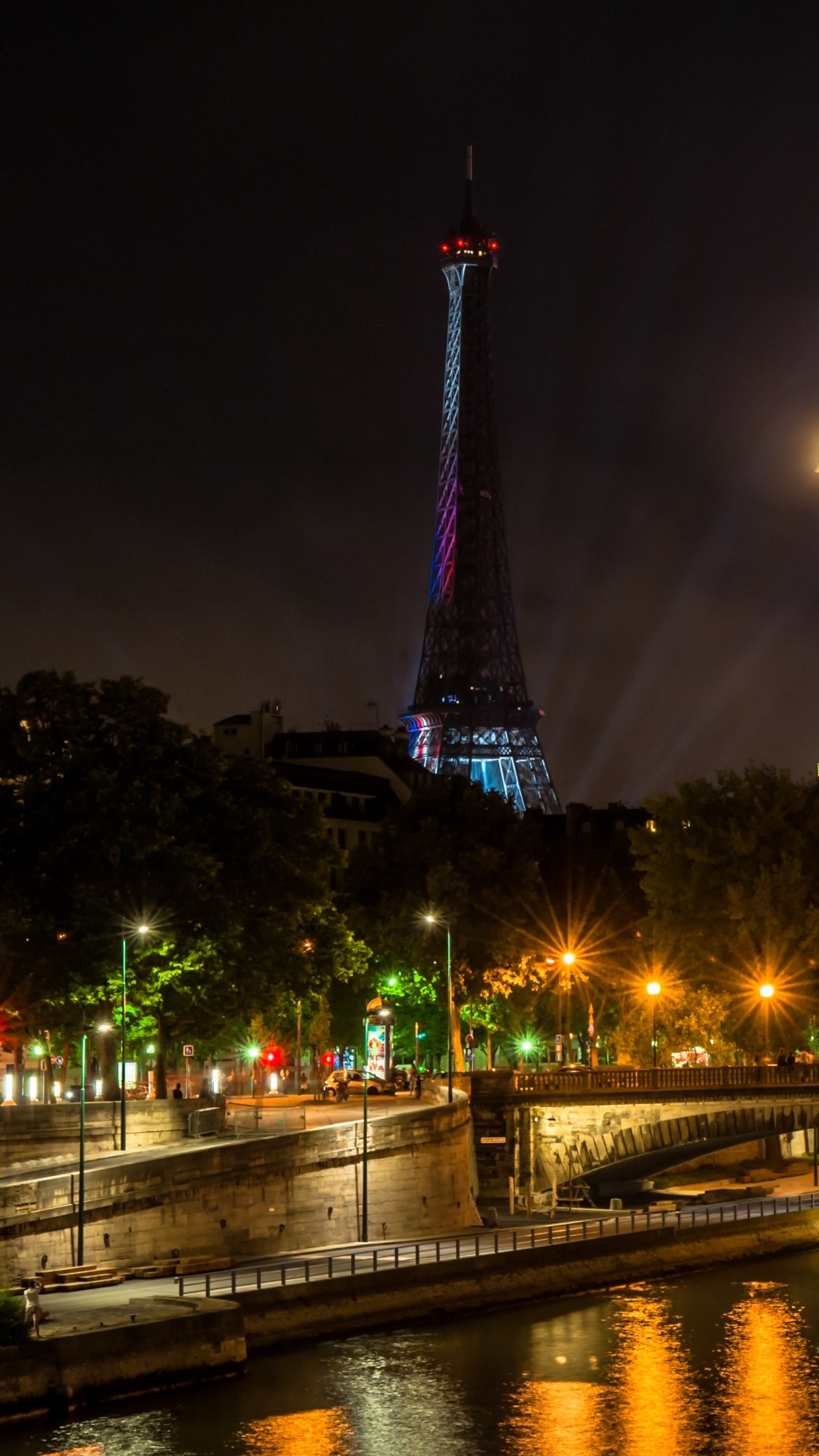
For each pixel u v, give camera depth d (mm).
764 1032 143750
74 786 99625
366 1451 64875
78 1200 79250
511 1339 82875
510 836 151250
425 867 148625
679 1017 146250
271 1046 156125
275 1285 78938
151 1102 96250
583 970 162625
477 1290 88562
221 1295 75875
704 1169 147000
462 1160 107750
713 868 148625
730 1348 82188
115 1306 72500
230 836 106312
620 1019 166000
